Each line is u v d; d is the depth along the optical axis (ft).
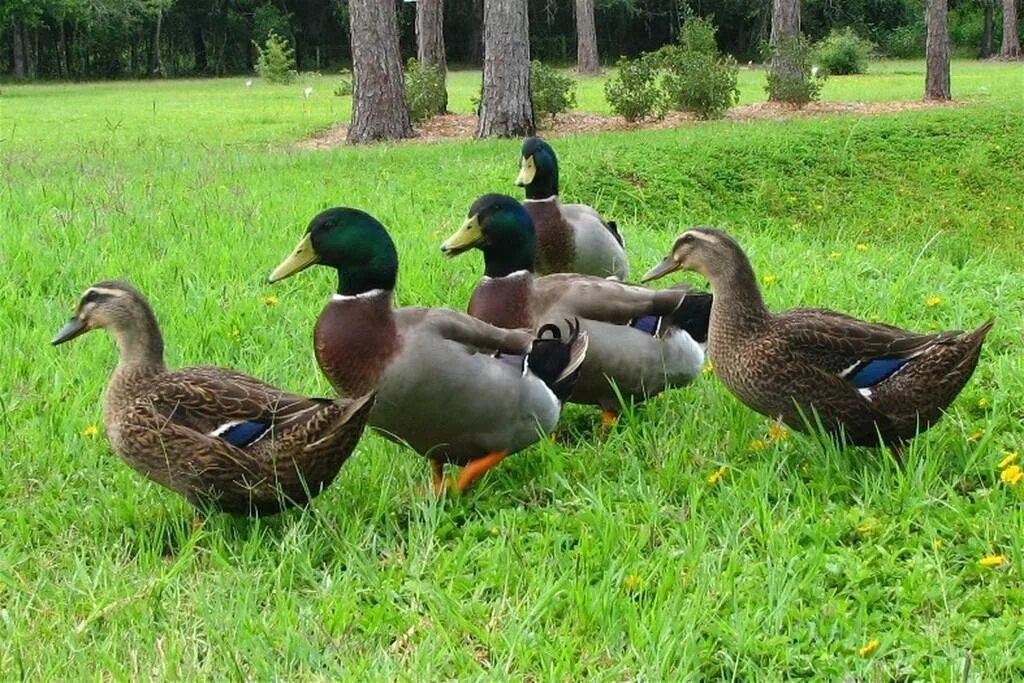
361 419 8.37
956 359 8.80
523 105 28.81
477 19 85.56
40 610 7.98
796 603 7.98
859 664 7.65
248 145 27.78
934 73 36.88
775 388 8.95
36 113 39.22
